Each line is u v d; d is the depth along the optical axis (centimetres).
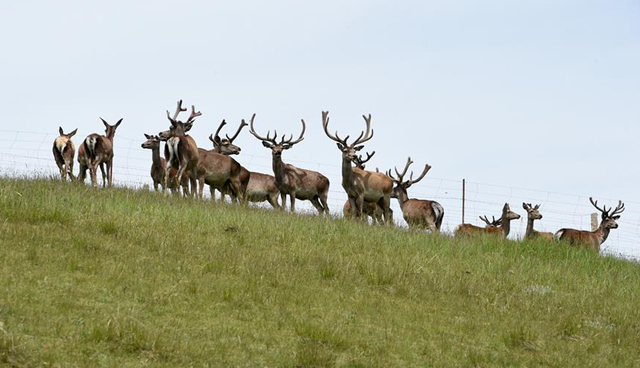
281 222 4547
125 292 2848
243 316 2825
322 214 5716
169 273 3180
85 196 4425
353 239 4478
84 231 3597
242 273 3350
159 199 4903
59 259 3080
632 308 3856
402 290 3491
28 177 5109
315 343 2652
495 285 3878
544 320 3409
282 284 3300
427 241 4728
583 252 5122
